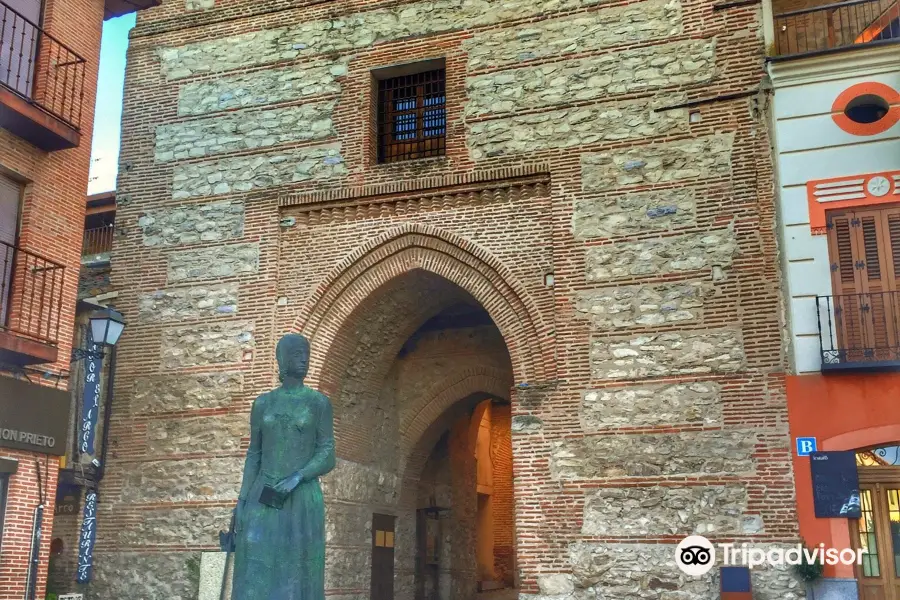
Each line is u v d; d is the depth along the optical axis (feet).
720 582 45.52
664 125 52.34
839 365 45.78
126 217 61.31
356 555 59.98
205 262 58.95
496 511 98.27
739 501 46.55
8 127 48.70
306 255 57.31
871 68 49.32
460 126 55.88
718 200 50.52
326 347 56.39
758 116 50.80
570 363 50.80
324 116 58.85
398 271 55.83
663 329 49.80
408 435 68.03
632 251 51.26
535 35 55.98
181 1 63.98
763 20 51.75
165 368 58.08
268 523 28.27
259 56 61.26
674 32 53.36
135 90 63.36
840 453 45.52
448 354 68.54
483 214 54.60
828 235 48.49
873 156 48.47
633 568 47.29
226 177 59.82
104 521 56.90
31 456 47.96
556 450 49.98
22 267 49.01
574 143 53.62
